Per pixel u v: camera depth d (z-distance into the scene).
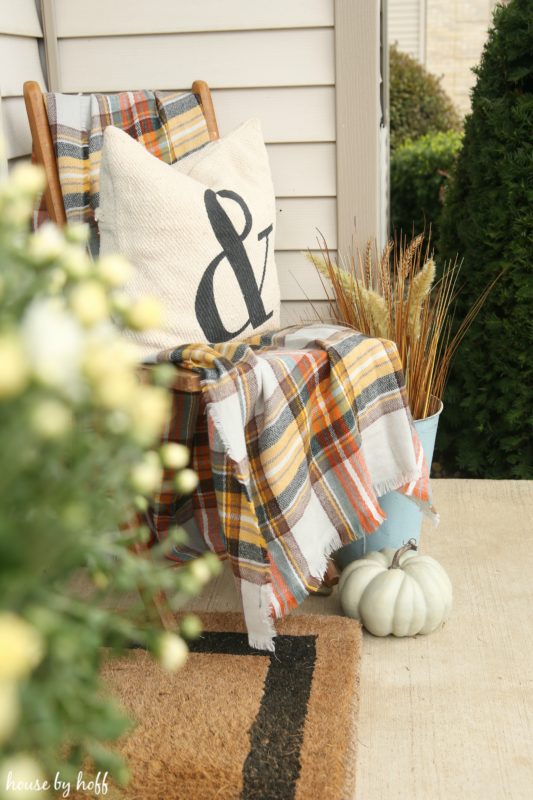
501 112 2.91
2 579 0.58
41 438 0.65
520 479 3.18
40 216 2.46
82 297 0.68
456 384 3.28
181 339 2.10
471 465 3.25
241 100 2.72
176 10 2.67
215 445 1.89
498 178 2.96
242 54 2.68
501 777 1.66
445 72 9.24
